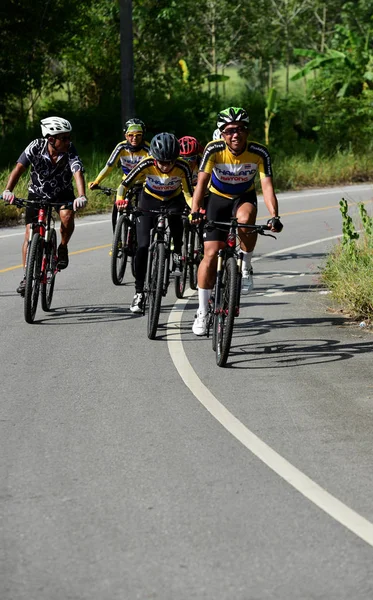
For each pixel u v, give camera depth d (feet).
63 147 39.34
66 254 42.80
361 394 30.27
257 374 32.76
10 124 130.82
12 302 45.16
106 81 140.46
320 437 25.79
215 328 34.32
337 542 18.89
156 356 35.12
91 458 23.85
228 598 16.51
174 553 18.30
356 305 44.50
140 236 41.04
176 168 40.29
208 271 34.83
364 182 121.19
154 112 131.85
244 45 172.35
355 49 156.46
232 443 25.16
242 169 34.68
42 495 21.34
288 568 17.69
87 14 132.67
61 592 16.69
